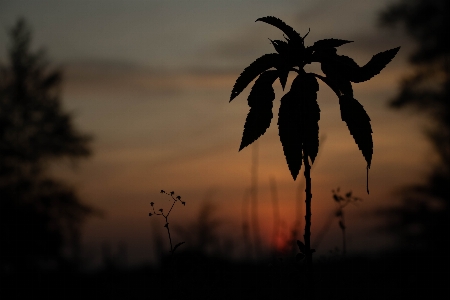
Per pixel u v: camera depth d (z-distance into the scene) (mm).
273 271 3779
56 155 19953
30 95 20266
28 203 18266
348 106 3186
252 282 3902
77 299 5516
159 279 3900
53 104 20578
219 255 4367
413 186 20531
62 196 18484
